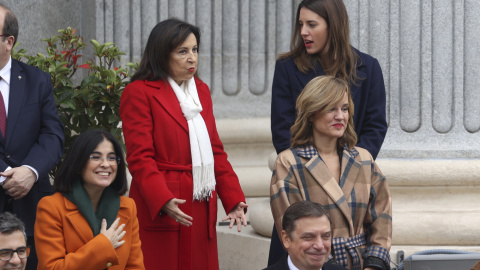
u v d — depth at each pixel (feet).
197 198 47.39
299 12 50.62
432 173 59.82
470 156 61.21
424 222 58.39
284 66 50.93
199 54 77.20
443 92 61.52
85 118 60.18
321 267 39.11
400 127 61.82
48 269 40.09
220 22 77.36
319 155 43.47
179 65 47.85
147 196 45.85
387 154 61.31
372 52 61.41
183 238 47.29
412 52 61.41
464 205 60.08
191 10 77.05
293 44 51.47
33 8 72.64
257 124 75.77
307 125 43.73
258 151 76.28
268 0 77.30
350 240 42.37
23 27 71.61
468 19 61.26
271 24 77.36
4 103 48.49
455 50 61.41
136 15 76.95
